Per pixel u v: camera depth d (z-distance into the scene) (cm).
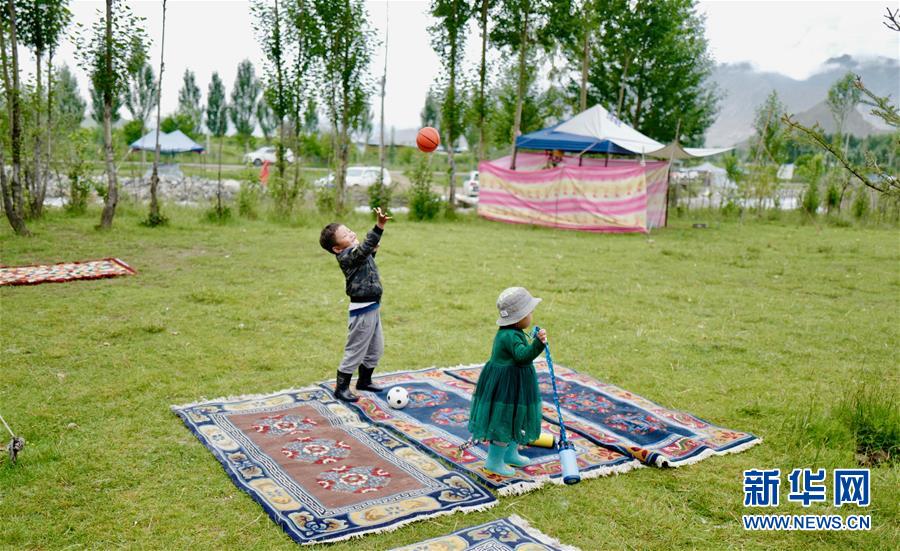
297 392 574
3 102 1405
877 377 660
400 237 1592
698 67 2958
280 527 368
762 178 2467
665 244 1642
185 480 418
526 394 428
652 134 2848
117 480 415
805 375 663
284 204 1864
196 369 629
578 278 1146
